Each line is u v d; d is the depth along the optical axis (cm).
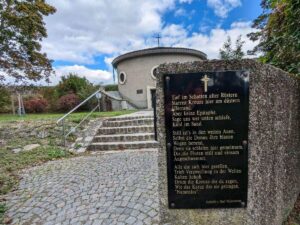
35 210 254
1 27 738
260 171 160
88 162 436
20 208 261
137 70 1606
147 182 311
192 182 155
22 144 550
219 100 146
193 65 146
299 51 272
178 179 155
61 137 588
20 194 299
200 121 149
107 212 238
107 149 545
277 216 197
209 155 151
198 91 146
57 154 498
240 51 1070
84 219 228
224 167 151
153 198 263
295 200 252
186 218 159
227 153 150
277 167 190
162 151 155
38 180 349
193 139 151
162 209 160
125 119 661
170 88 148
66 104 1482
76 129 622
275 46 321
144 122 633
